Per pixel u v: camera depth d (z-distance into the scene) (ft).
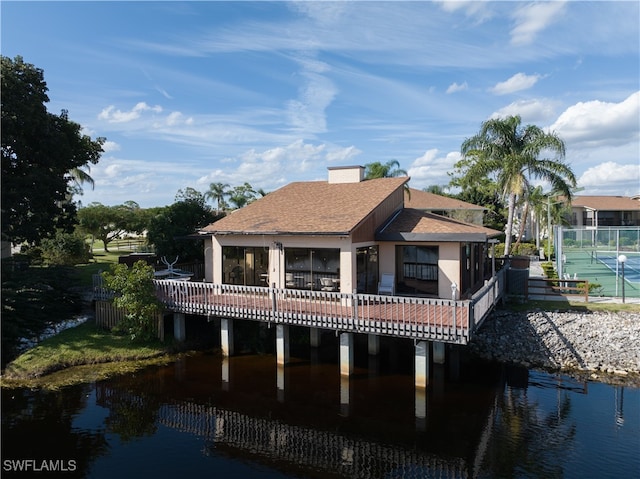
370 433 43.16
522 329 64.08
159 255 93.20
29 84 81.41
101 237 165.17
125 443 41.34
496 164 101.71
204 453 39.81
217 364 61.31
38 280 74.38
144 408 48.57
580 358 59.21
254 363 61.77
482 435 42.09
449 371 58.13
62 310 76.07
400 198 79.20
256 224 67.41
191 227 99.04
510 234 101.76
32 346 64.34
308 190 81.61
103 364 60.44
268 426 44.86
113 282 64.08
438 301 47.44
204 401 50.37
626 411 46.39
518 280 74.33
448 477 35.73
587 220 196.24
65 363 59.16
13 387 53.06
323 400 50.29
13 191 74.38
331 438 42.47
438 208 132.05
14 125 74.49
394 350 65.92
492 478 35.32
